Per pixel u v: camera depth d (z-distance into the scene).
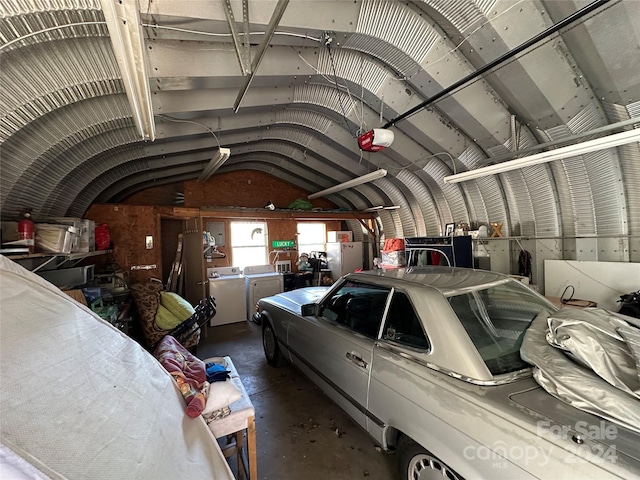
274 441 2.17
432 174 4.88
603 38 2.19
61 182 3.21
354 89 3.14
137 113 2.26
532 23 2.13
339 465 1.93
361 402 1.86
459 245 4.46
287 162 5.97
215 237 6.41
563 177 3.72
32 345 1.07
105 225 4.22
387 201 6.60
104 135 3.06
